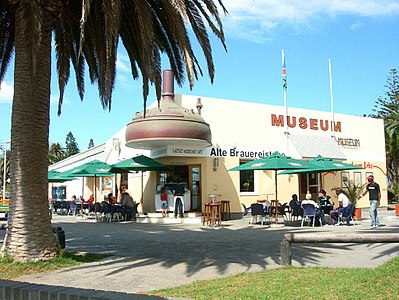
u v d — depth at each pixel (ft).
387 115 155.53
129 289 22.00
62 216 94.17
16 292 17.10
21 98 28.78
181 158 73.41
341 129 92.43
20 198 28.45
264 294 19.39
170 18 28.32
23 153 28.55
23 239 28.14
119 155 91.61
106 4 26.40
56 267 27.66
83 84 43.68
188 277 24.79
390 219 68.13
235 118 76.74
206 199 71.77
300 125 85.51
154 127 63.93
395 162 150.10
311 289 20.17
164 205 70.03
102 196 104.27
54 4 29.68
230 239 43.50
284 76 83.87
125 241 42.32
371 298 18.44
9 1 29.12
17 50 29.14
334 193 88.79
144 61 27.61
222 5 32.55
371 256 31.71
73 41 38.34
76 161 125.80
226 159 74.69
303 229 53.62
